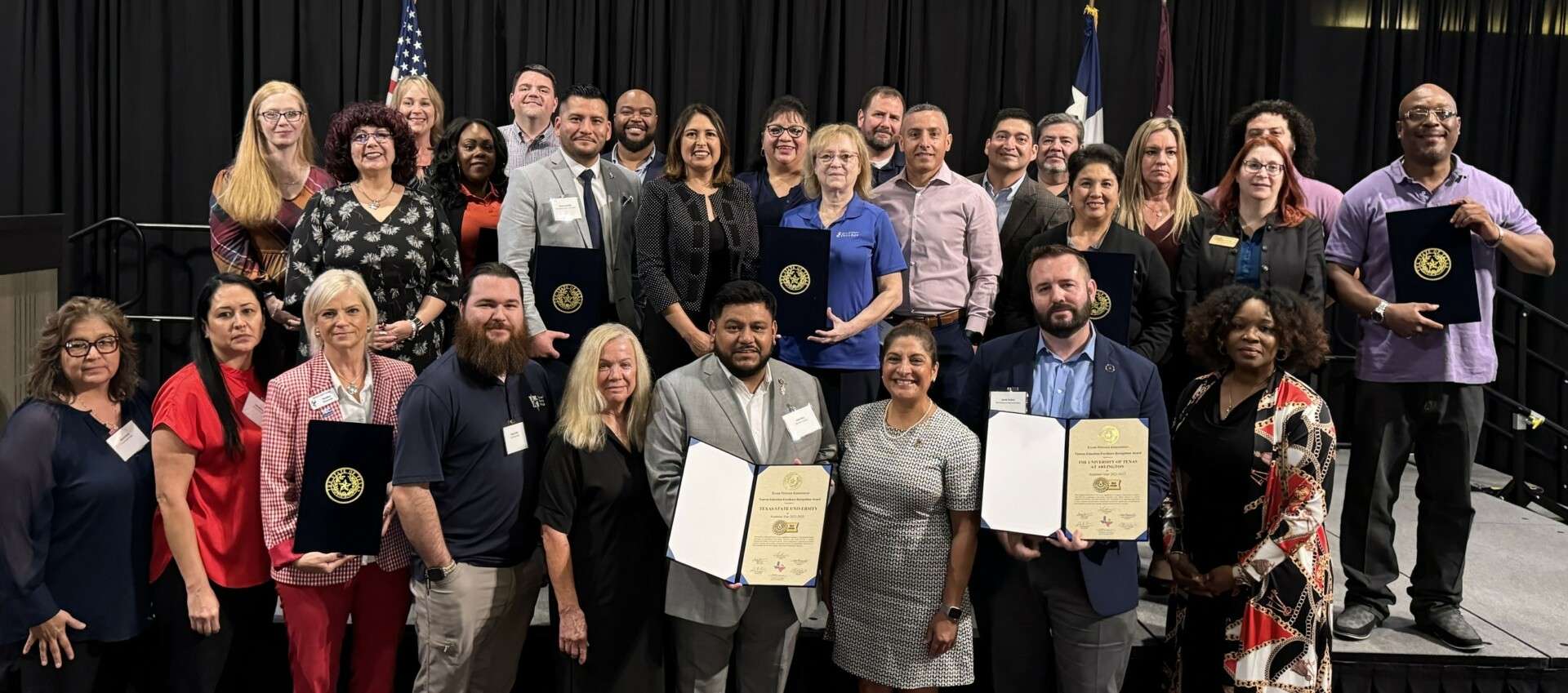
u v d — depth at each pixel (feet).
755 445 9.78
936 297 12.42
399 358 11.25
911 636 9.70
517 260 12.30
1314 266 11.51
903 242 12.60
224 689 9.87
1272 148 11.48
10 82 19.48
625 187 12.97
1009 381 10.14
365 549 9.21
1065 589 9.66
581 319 11.75
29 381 9.57
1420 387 11.50
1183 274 11.89
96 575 9.50
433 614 9.41
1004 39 20.43
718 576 9.24
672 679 10.28
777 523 9.36
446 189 13.28
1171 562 10.17
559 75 20.03
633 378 9.67
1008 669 10.20
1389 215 11.26
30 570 9.25
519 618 9.96
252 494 9.76
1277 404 9.65
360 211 11.17
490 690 10.02
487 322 9.43
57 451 9.35
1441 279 11.05
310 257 11.17
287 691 11.07
